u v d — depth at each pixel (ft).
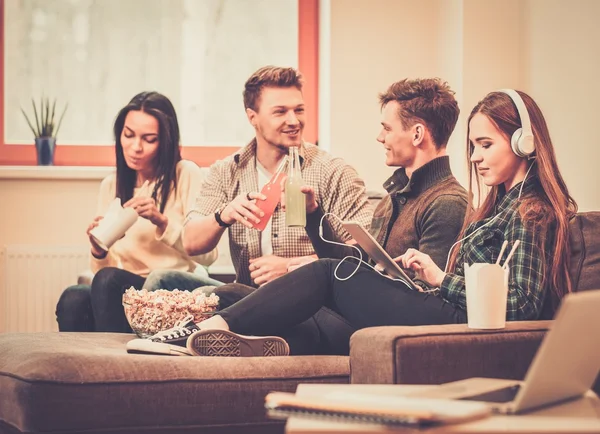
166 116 13.19
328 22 15.16
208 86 16.17
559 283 7.07
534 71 13.96
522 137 7.38
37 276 14.90
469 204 8.14
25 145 15.79
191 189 13.24
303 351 8.02
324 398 4.41
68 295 12.01
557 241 7.11
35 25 15.94
